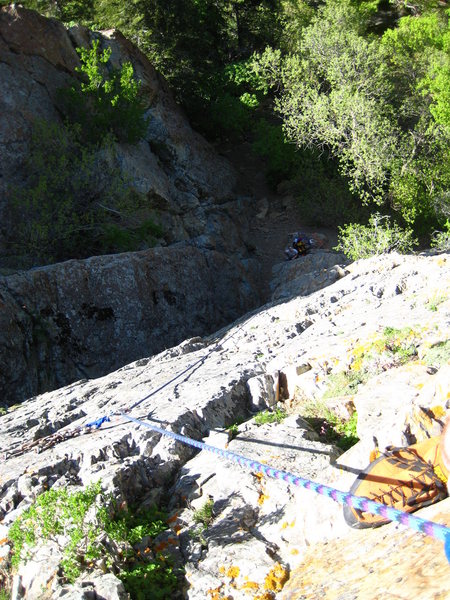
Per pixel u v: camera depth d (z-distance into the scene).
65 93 21.64
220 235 24.12
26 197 18.19
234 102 29.53
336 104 24.03
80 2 29.81
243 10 32.66
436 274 10.41
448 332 7.04
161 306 16.73
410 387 5.91
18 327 13.52
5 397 12.98
